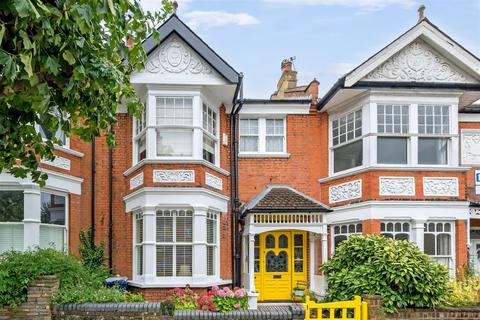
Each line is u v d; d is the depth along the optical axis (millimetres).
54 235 13312
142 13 5879
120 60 6539
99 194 14680
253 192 15320
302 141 15562
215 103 14922
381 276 9141
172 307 9180
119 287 13008
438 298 9156
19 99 4840
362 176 13766
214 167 14195
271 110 15539
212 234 14273
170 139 13727
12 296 9664
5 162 6023
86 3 4594
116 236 14648
